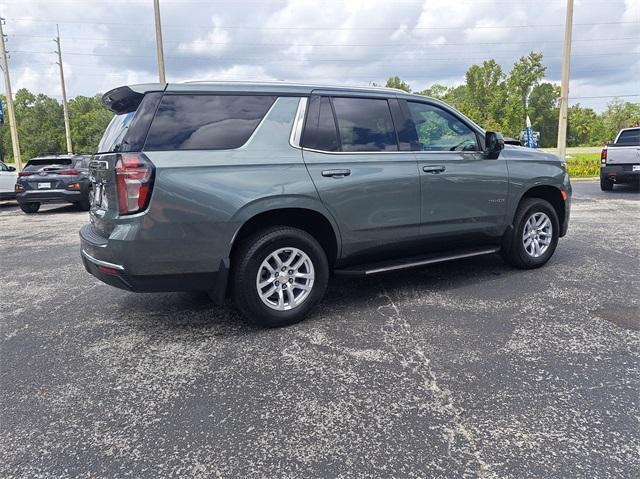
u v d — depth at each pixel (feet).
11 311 14.40
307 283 12.72
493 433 7.72
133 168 10.61
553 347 10.82
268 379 9.68
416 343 11.21
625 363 9.99
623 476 6.68
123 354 11.08
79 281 17.84
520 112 201.77
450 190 14.80
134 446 7.63
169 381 9.71
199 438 7.79
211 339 11.81
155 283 11.09
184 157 10.98
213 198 11.08
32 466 7.19
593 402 8.55
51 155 43.75
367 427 7.96
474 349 10.81
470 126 15.72
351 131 13.28
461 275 16.90
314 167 12.37
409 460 7.11
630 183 43.70
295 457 7.25
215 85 11.87
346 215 12.91
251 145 11.80
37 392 9.39
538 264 17.47
